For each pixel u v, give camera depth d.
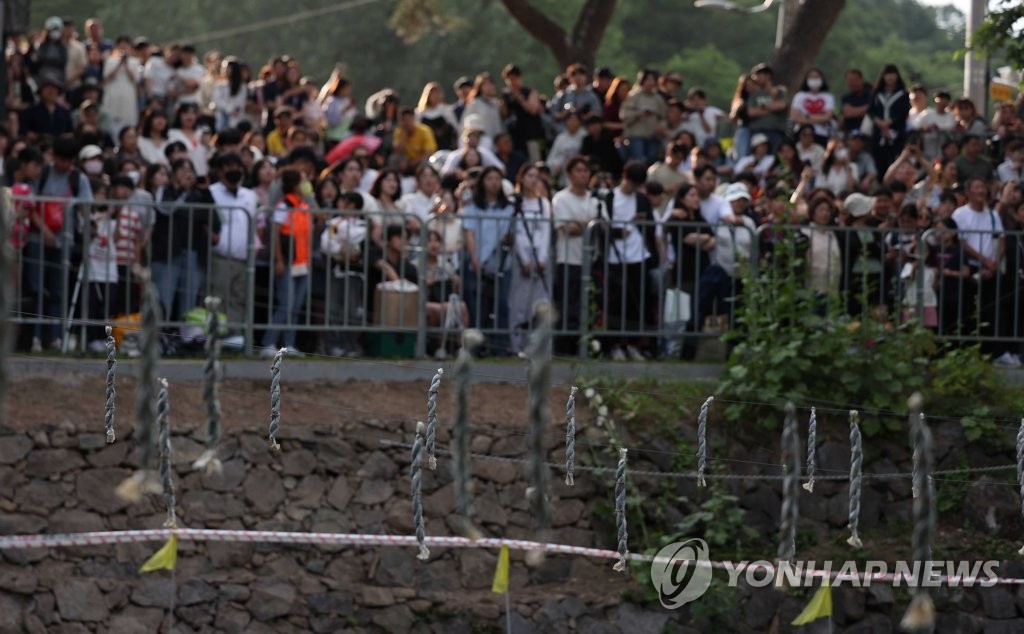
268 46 109.62
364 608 25.30
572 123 39.03
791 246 29.28
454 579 26.23
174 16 111.25
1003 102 43.56
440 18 62.72
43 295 27.58
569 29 112.25
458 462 7.86
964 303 31.80
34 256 27.42
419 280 29.25
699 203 31.36
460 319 29.55
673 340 30.81
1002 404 29.75
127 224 27.91
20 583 23.92
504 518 26.91
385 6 108.44
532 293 30.02
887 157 41.59
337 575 25.67
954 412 29.41
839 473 28.58
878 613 26.91
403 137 39.03
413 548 26.20
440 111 41.38
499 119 40.62
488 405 28.12
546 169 34.38
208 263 28.16
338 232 28.95
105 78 39.94
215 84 42.56
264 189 30.52
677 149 35.94
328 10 106.06
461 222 29.52
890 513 28.70
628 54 126.94
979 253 31.56
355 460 26.59
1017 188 32.91
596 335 30.06
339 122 42.12
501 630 25.41
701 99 41.94
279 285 28.88
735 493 28.09
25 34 44.78
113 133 39.69
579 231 30.05
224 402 27.02
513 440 27.47
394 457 26.80
